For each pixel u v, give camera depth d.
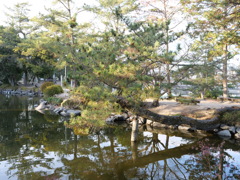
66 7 20.48
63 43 18.92
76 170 5.36
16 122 11.10
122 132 9.37
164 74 8.50
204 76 15.29
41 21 21.00
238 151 6.82
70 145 7.39
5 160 5.93
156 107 12.78
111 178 4.96
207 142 7.88
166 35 8.51
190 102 12.25
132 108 7.19
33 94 29.80
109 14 17.80
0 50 34.19
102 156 6.38
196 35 10.48
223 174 5.10
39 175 5.02
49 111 14.92
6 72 35.41
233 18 9.39
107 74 5.63
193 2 10.14
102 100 6.48
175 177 5.02
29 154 6.43
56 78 46.56
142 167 5.61
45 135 8.62
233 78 15.69
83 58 6.50
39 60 34.69
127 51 6.20
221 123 9.42
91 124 6.95
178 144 7.65
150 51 6.37
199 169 5.45
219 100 15.74
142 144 7.64
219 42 9.83
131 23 8.68
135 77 5.98
